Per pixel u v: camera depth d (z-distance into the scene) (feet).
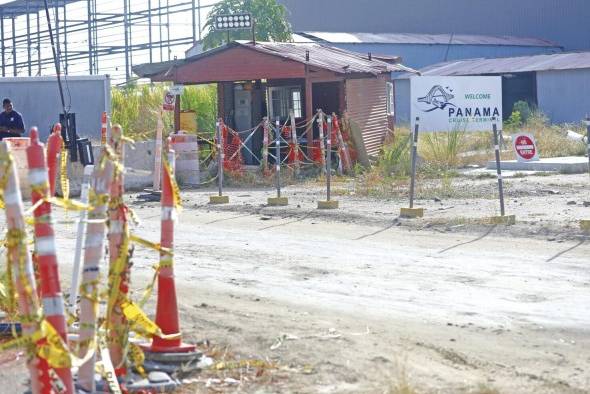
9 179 29.27
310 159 140.87
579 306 51.93
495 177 129.59
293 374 39.06
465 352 42.29
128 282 37.11
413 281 59.77
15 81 158.71
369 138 155.53
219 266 66.18
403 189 113.19
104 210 33.78
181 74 150.92
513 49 332.60
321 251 72.08
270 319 48.62
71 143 118.01
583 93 250.57
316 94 153.58
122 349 37.17
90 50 248.52
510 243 73.67
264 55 144.36
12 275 30.48
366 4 385.91
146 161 128.88
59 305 30.45
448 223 83.51
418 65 306.55
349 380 38.24
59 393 31.09
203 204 105.40
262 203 104.42
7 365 40.63
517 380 38.29
